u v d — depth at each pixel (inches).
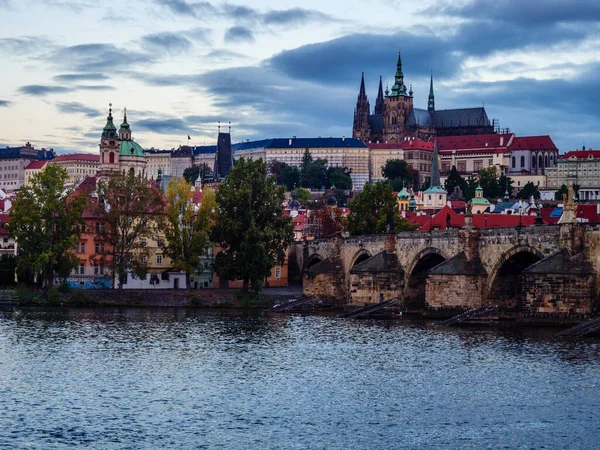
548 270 7386.8
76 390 5492.1
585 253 7342.5
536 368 5974.4
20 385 5600.4
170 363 6314.0
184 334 7662.4
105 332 7726.4
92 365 6220.5
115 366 6195.9
